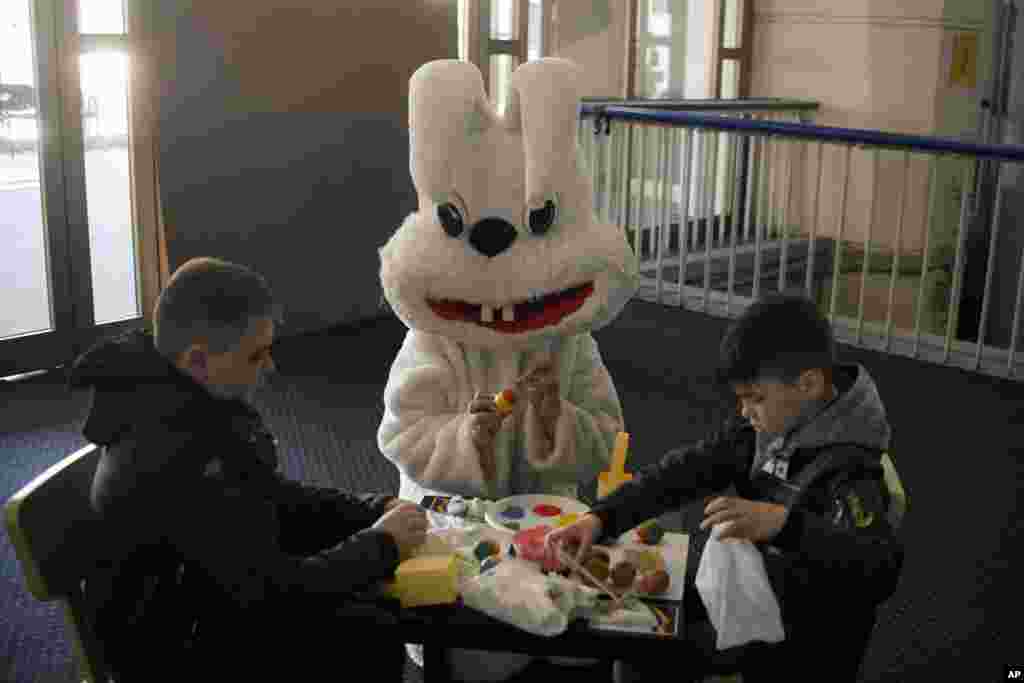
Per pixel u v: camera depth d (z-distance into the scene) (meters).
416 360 2.55
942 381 5.20
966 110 7.65
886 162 7.63
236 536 1.69
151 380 1.71
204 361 1.71
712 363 5.37
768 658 1.73
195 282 1.71
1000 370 5.32
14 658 2.76
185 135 5.04
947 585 3.24
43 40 4.66
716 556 1.66
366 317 6.02
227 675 1.78
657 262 6.56
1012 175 7.31
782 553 1.76
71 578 1.85
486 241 2.38
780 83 8.08
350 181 5.77
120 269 5.16
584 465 2.52
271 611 1.73
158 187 5.03
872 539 1.65
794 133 5.64
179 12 4.92
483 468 2.44
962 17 7.43
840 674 1.77
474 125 2.43
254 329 1.73
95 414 1.73
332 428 4.41
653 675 1.91
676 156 7.03
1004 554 3.45
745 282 7.32
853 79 7.77
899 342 5.69
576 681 2.30
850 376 1.85
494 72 6.48
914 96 7.54
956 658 2.86
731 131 5.83
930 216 5.40
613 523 1.95
